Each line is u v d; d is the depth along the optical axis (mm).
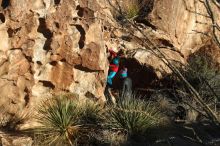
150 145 9859
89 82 11234
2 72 10188
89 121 10359
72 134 10047
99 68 11062
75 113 10359
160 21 13172
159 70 11375
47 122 10117
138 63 12336
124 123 10297
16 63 10312
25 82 10492
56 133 9977
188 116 11023
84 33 10844
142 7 13438
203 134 9781
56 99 10625
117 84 12352
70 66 10891
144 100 11922
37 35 10469
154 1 13352
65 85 10938
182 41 13555
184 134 10141
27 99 10523
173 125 10656
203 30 14055
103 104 11461
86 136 10055
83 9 10883
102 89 11414
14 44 10250
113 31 12250
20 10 10211
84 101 11133
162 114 11102
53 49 10570
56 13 10594
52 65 10773
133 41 12539
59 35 10617
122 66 12547
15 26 10203
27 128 10328
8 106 10328
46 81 10727
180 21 13422
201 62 13633
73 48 10812
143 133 10188
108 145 9836
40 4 10469
